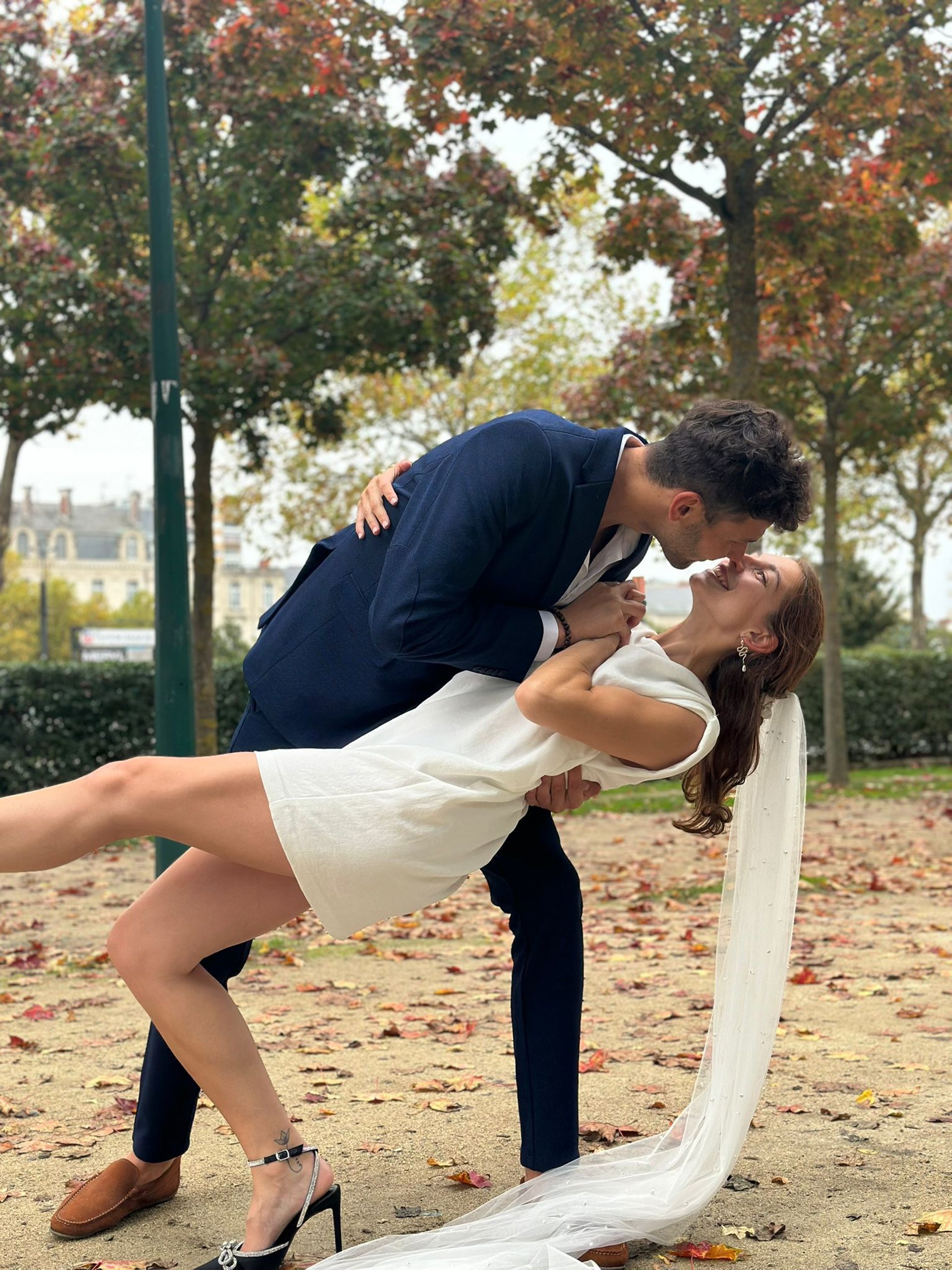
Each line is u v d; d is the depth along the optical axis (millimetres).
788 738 2758
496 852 2518
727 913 2740
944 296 13562
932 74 9070
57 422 11789
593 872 9000
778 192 9688
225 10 10328
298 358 11562
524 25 8938
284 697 2547
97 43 10656
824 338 14070
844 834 10891
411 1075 3951
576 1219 2480
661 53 8773
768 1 8445
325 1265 2322
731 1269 2400
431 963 5926
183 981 2352
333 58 9906
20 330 11156
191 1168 3084
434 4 8914
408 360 12000
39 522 101875
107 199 10922
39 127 11039
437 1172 3021
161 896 2363
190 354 11188
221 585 103000
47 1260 2504
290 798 2223
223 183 10898
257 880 2363
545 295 21375
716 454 2301
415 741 2383
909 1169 2973
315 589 2568
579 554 2385
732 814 2760
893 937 6320
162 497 6504
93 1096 3748
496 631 2344
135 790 2223
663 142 9102
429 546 2246
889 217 10492
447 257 11508
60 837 2189
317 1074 3967
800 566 2609
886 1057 4051
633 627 2516
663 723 2377
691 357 14039
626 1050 4195
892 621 30797
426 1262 2309
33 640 66000
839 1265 2408
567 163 9953
